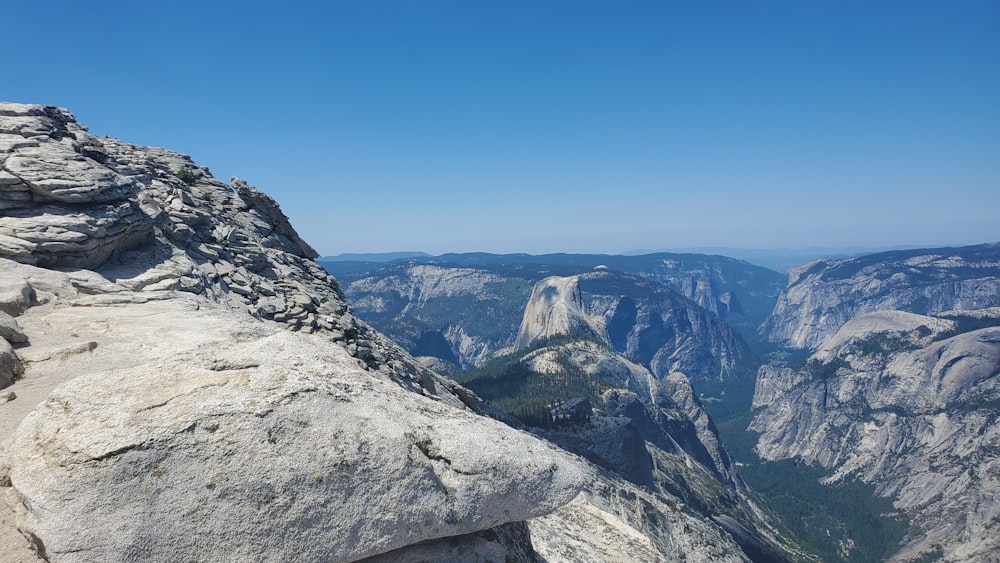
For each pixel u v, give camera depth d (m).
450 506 9.02
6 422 10.68
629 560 16.83
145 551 6.96
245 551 7.36
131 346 15.88
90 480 7.05
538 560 14.20
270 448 7.93
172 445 7.50
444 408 11.01
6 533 7.25
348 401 9.17
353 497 8.20
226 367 9.05
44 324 16.75
